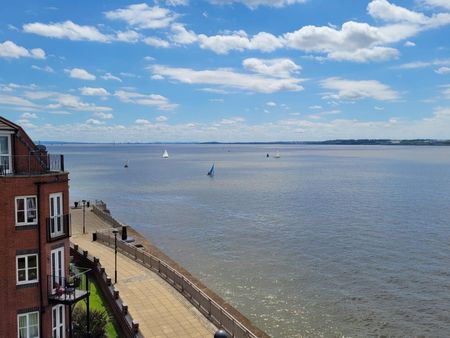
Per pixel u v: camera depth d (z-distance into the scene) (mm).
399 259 53188
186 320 30141
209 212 88375
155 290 35938
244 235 67062
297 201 101000
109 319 31641
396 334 34562
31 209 24250
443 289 43406
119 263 43406
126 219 81625
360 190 119750
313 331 35000
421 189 120062
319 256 54938
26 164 26047
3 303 23297
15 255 23594
